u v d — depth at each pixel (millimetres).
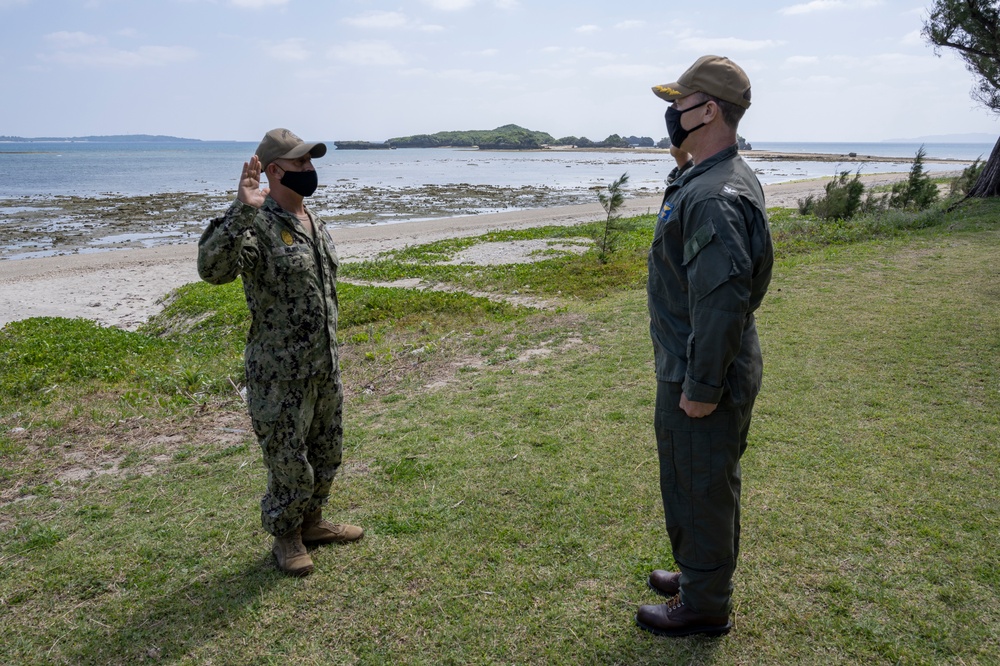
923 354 6004
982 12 17406
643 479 4039
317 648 2756
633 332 7426
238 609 3004
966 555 3172
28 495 4359
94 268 16781
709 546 2549
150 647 2795
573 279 11758
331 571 3256
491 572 3207
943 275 9047
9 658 2756
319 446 3303
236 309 11125
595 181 56312
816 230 13945
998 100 18453
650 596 2996
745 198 2270
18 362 7961
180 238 23219
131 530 3752
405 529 3604
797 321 7207
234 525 3756
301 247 3008
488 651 2709
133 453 4973
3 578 3332
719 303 2189
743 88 2371
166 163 97250
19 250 20625
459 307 10078
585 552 3332
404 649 2738
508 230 20078
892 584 2990
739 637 2725
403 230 23422
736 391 2422
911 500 3662
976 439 4371
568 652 2688
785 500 3705
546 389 5727
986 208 15172
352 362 7473
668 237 2402
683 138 2490
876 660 2584
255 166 2846
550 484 4012
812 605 2887
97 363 7867
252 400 3037
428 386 6188
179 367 7668
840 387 5340
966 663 2539
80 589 3221
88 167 84000
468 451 4539
